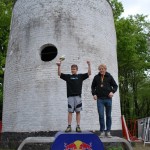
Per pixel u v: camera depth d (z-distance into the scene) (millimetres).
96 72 16203
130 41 29344
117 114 17062
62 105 15453
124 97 35219
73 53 16031
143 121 24328
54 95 15617
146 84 37625
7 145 16609
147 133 22172
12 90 16875
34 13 16906
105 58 16891
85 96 15625
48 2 16766
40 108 15695
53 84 15727
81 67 15922
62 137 7926
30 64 16359
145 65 33281
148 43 34719
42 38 16391
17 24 17641
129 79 36062
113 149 14219
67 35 16234
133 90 36750
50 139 8250
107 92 9977
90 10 16906
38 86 15922
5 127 17125
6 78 17688
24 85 16328
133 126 28984
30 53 16484
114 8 30344
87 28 16578
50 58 16953
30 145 15430
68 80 9977
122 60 30906
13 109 16609
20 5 17766
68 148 7922
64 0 16688
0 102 26125
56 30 16328
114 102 16953
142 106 38438
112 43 17906
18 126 16172
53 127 15352
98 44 16734
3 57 25797
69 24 16391
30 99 16000
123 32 29438
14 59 17141
